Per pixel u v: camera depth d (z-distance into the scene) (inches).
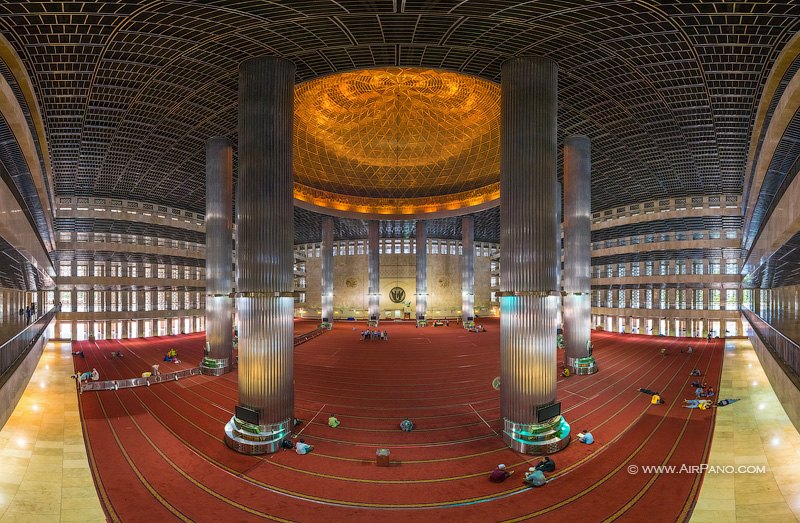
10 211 392.5
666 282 1423.5
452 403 662.5
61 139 836.6
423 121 1315.2
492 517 343.0
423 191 1704.0
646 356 1075.3
